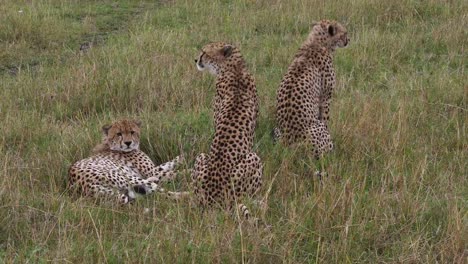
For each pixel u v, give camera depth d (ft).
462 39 54.95
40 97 46.32
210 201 31.01
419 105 41.73
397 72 50.14
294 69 37.42
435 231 28.71
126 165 36.01
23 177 34.35
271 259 26.71
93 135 39.22
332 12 62.80
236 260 26.58
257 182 31.71
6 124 41.06
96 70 49.78
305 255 27.45
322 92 38.65
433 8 62.64
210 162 31.50
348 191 30.58
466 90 43.21
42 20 64.18
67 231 28.89
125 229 28.76
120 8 72.18
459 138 37.14
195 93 45.65
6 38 60.70
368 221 29.04
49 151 37.29
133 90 46.44
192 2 71.10
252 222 28.22
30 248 28.02
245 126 32.14
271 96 44.37
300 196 31.19
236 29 61.31
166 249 27.07
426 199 30.55
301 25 61.36
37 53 58.13
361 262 26.94
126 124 36.55
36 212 30.78
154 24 65.57
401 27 59.62
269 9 65.92
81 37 62.54
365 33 56.54
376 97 43.34
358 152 35.50
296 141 36.32
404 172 33.58
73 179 33.60
